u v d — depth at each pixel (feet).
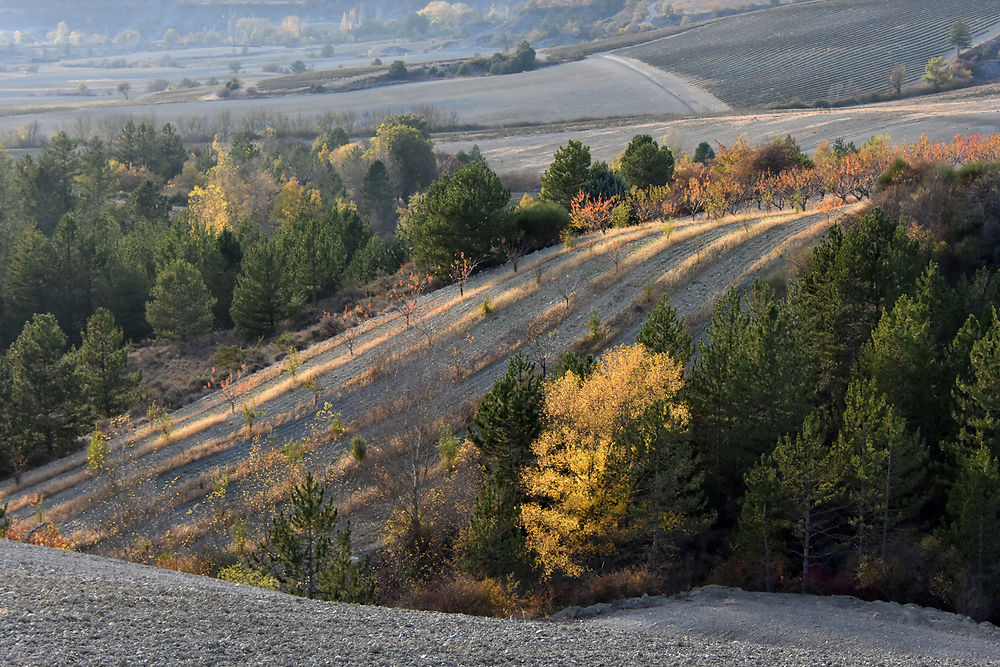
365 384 170.60
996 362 113.80
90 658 58.65
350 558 110.83
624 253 212.02
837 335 142.51
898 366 124.88
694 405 127.85
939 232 181.98
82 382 185.68
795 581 115.14
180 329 244.22
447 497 130.62
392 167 511.81
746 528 113.39
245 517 132.98
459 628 73.97
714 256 197.98
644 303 182.50
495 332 183.11
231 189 443.73
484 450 126.21
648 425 113.19
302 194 433.89
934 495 122.72
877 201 203.21
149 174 581.12
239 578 102.73
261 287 234.58
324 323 223.71
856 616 98.53
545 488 115.96
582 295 191.01
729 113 647.56
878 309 141.49
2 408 179.63
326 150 581.12
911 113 519.60
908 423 124.26
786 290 168.25
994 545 104.53
